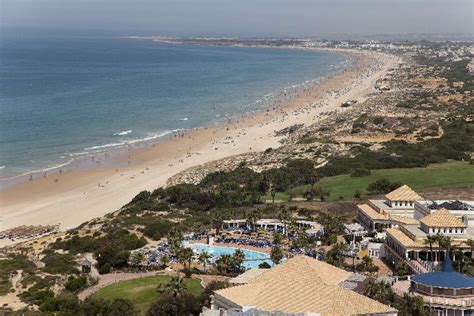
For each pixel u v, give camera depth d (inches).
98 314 4333.2
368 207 6875.0
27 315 4252.0
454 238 5349.4
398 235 5551.2
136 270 5634.8
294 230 6604.3
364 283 4126.5
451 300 4079.7
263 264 5511.8
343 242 6156.5
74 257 5880.9
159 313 4234.7
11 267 5605.3
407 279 4726.9
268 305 3644.2
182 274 5369.1
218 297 3831.2
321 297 3634.4
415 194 6697.8
